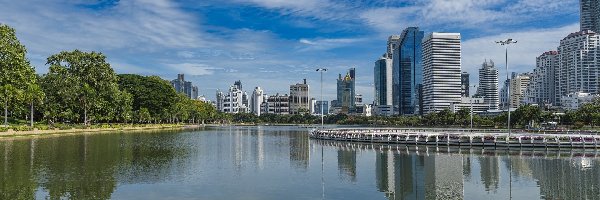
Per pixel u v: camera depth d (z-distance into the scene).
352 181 37.81
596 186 35.94
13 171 40.78
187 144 78.75
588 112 136.25
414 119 199.62
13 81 92.62
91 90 132.12
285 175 40.78
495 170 45.31
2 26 90.69
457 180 39.00
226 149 68.50
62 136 96.38
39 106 123.31
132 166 45.66
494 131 113.38
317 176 40.31
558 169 46.00
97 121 155.62
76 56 132.38
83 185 34.50
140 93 176.12
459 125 174.00
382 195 32.22
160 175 39.88
